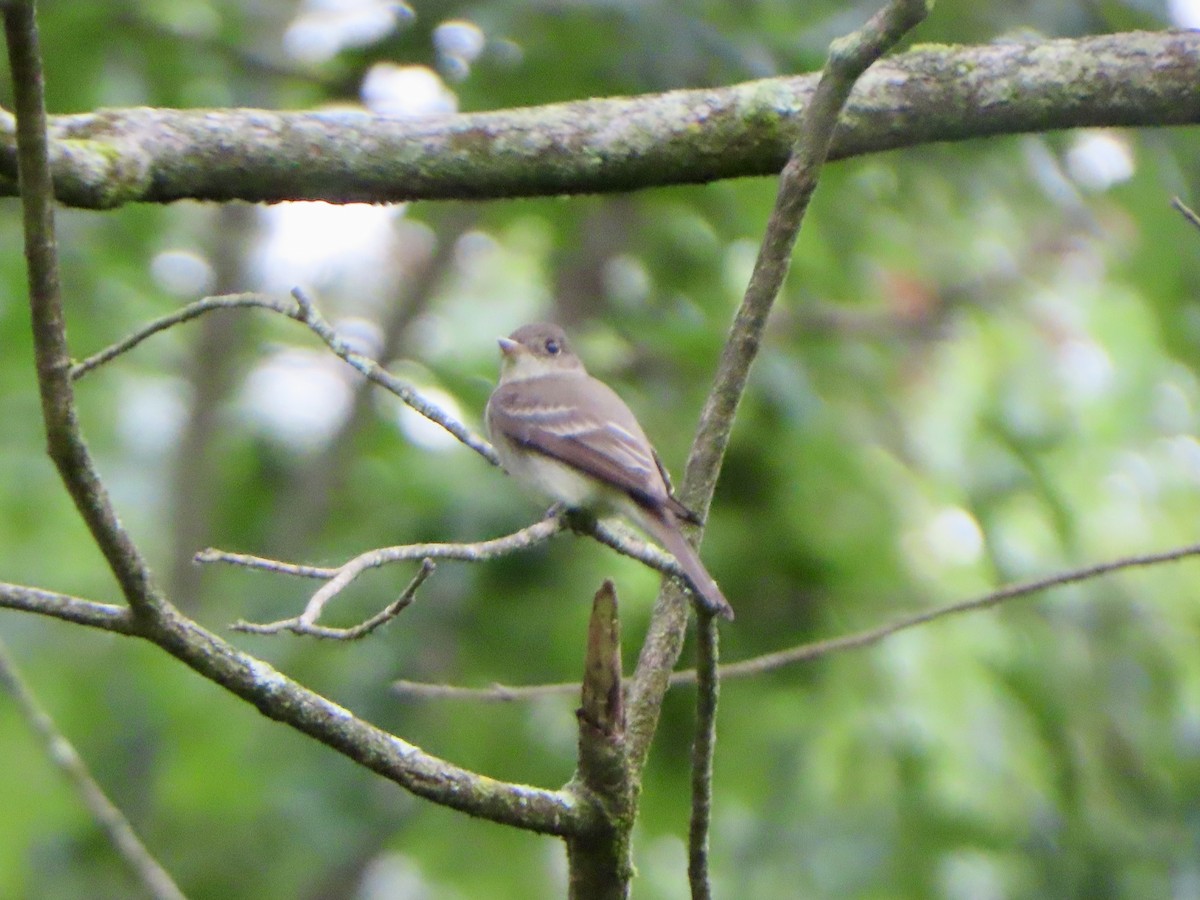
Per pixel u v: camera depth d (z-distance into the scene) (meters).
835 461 12.14
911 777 12.23
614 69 10.49
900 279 13.97
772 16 10.80
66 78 11.59
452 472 12.66
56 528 14.22
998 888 13.65
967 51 6.54
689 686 11.34
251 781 12.17
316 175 6.34
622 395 12.56
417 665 12.13
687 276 13.15
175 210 14.70
